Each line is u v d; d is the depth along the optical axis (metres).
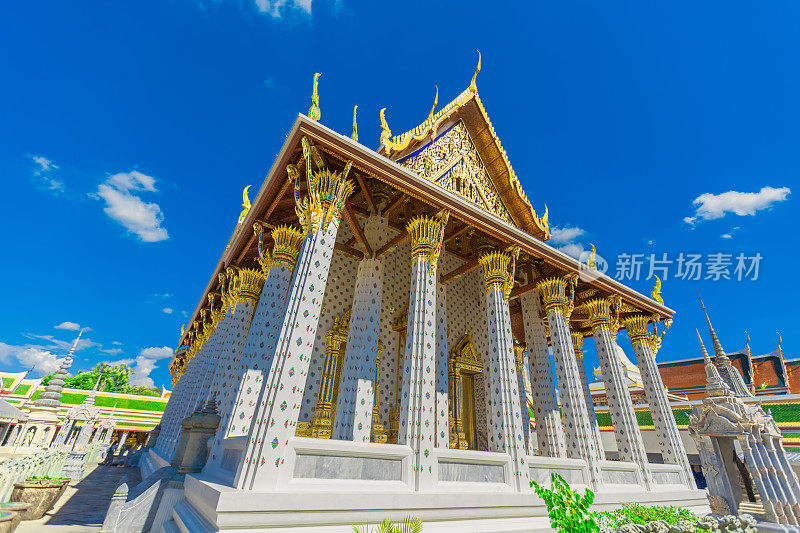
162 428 17.86
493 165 13.06
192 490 5.99
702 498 10.99
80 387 46.91
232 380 10.28
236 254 11.62
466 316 13.42
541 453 10.97
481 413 12.92
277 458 4.94
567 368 10.41
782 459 6.93
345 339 10.33
